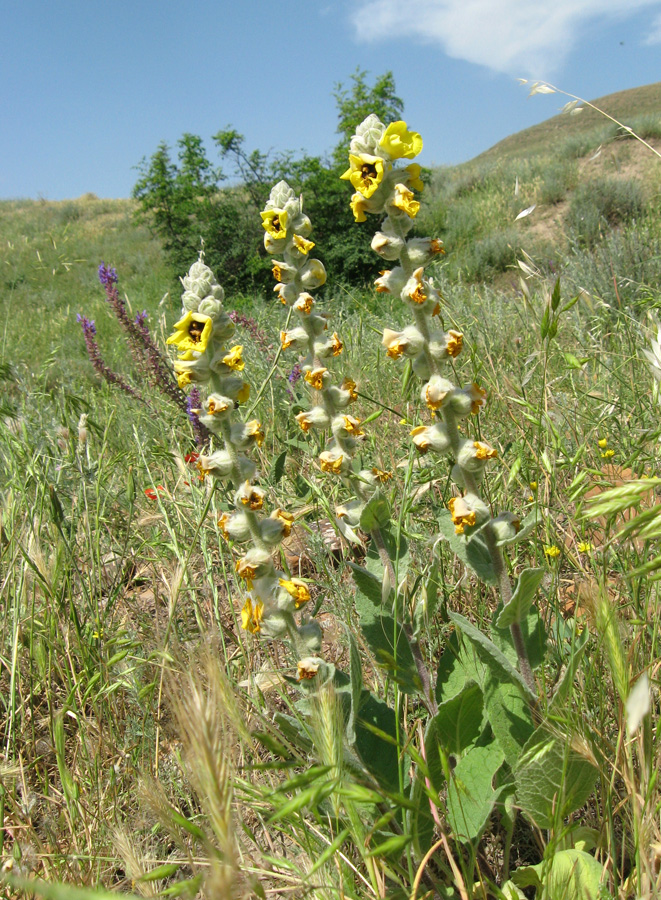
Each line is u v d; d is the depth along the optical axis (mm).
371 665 2564
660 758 1813
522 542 2820
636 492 1501
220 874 1037
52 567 2984
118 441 5227
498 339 5215
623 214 14406
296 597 1774
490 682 1963
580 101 2787
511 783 1854
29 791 2352
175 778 2266
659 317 3762
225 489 3312
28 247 21469
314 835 1851
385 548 2217
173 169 18422
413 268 1898
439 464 3156
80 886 1763
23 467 3801
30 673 2904
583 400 3672
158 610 3025
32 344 10867
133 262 22891
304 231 2352
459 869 1936
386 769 1980
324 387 2297
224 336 1749
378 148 1854
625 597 2318
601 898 1655
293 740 1865
